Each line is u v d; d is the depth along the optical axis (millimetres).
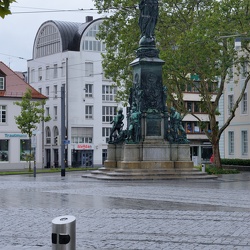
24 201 23531
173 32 51219
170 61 46219
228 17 45938
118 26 55406
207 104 50844
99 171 42562
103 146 95062
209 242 12922
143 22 40594
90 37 94312
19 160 77688
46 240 13555
